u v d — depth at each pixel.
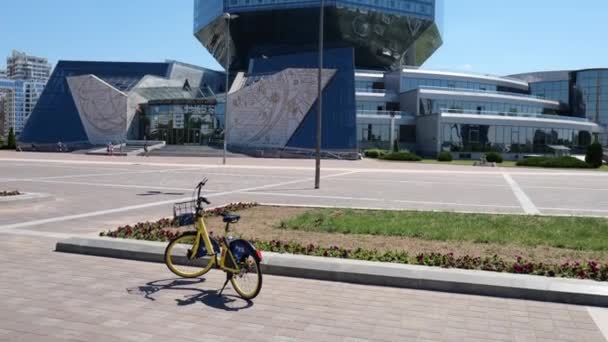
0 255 8.47
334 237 10.38
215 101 66.06
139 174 29.53
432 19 95.69
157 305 6.12
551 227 11.78
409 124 76.06
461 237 10.41
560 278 6.87
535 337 5.26
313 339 5.14
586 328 5.52
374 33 93.69
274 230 11.13
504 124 71.50
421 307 6.17
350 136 55.81
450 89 78.50
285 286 6.98
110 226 11.63
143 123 69.31
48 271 7.52
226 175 29.91
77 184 22.55
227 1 89.25
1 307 5.91
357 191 21.70
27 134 70.50
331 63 58.62
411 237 10.48
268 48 95.56
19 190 19.52
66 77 71.94
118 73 74.88
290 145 58.12
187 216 7.62
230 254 6.58
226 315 5.82
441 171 37.88
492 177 32.00
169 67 77.06
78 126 69.50
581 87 96.44
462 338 5.21
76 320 5.55
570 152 74.19
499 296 6.60
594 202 18.56
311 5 85.38
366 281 7.11
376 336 5.24
